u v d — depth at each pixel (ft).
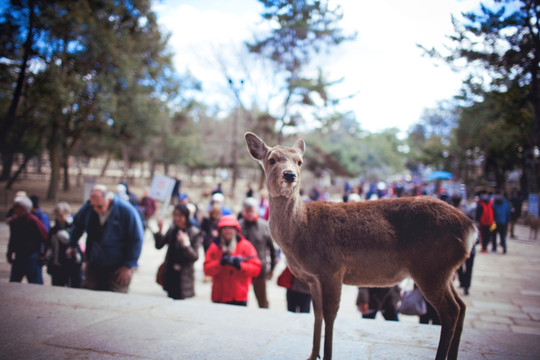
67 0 22.50
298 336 11.94
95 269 16.81
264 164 10.16
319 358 9.58
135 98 61.72
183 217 17.63
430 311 14.87
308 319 13.55
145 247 42.63
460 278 17.65
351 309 23.12
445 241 8.46
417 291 14.62
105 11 23.70
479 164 23.27
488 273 16.65
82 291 16.22
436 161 80.23
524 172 17.61
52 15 22.49
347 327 12.73
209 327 12.59
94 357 10.16
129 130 77.15
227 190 126.82
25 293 15.83
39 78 31.09
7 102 34.68
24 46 24.16
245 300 16.93
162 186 24.72
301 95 56.29
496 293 16.30
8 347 10.70
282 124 66.54
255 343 11.32
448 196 21.25
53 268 19.34
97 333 11.87
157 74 63.41
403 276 8.99
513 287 15.92
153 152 123.75
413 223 8.75
